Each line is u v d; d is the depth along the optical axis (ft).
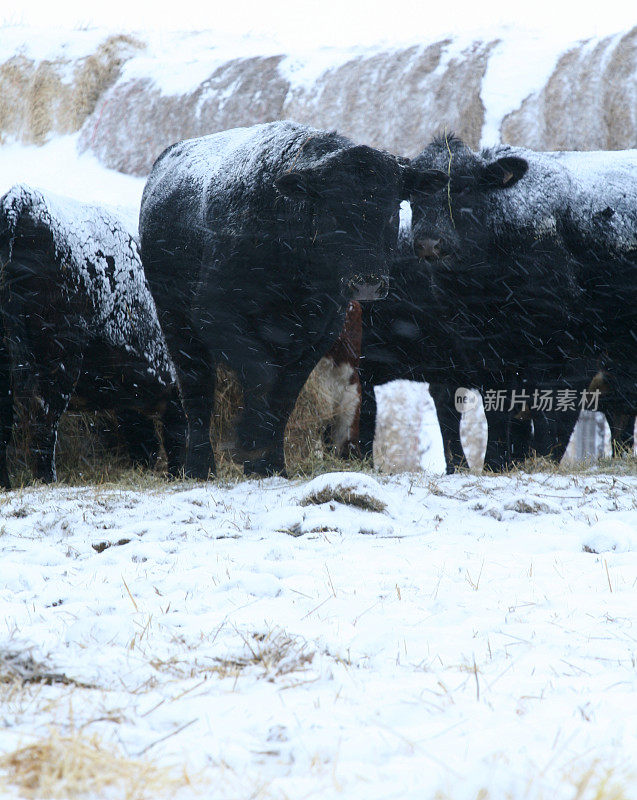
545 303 48.73
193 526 33.63
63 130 133.59
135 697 15.30
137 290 51.62
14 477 47.06
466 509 36.42
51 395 45.93
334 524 32.76
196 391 46.93
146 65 137.69
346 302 43.57
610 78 119.14
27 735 13.16
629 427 61.11
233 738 13.17
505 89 121.70
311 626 20.20
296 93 128.06
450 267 47.60
